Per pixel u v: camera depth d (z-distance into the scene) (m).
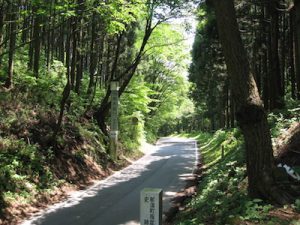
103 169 21.66
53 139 17.91
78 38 23.52
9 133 16.08
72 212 13.01
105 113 26.80
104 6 14.71
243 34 24.83
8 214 11.94
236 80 8.52
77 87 25.52
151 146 43.72
